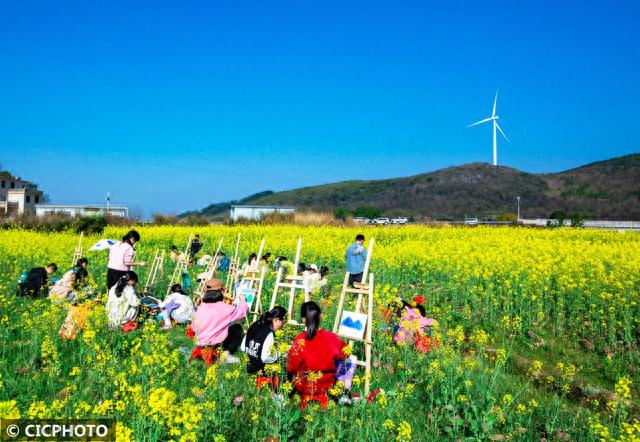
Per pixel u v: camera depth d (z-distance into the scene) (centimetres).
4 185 7175
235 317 744
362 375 649
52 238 2353
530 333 892
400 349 719
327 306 969
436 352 661
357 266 1266
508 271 1285
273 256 1684
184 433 406
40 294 1070
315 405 536
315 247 1903
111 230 2938
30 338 717
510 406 577
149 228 3139
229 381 560
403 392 556
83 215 3781
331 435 450
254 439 461
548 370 730
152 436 429
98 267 1420
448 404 563
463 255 1577
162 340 658
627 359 786
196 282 1377
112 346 732
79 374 577
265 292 1125
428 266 1421
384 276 1312
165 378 593
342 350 562
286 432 477
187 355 722
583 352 825
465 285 1176
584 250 1861
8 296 1070
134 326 850
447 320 971
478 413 555
